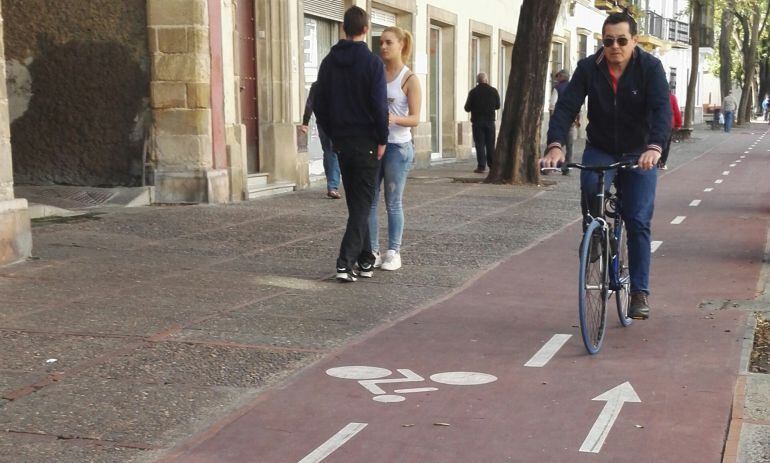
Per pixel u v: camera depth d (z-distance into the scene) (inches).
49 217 469.1
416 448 174.9
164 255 374.0
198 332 254.1
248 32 631.8
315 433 181.9
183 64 535.8
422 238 436.8
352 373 220.7
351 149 321.7
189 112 538.9
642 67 249.0
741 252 410.6
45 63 551.2
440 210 550.6
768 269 368.2
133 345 239.3
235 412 192.9
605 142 256.8
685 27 2667.3
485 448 174.9
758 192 690.8
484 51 1184.2
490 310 290.7
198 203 541.3
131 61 543.8
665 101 247.6
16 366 219.6
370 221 347.9
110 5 542.6
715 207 588.7
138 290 307.1
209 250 389.1
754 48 2593.5
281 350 238.8
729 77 2449.6
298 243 411.8
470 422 188.5
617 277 258.7
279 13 637.9
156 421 186.7
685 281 343.9
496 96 843.4
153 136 543.8
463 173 855.7
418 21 917.2
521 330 265.3
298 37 662.5
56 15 548.4
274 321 269.3
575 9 1608.0
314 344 245.8
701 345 249.0
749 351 243.3
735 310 293.7
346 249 327.3
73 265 347.3
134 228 440.8
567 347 247.3
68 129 552.7
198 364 224.8
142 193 535.8
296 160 655.8
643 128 253.6
